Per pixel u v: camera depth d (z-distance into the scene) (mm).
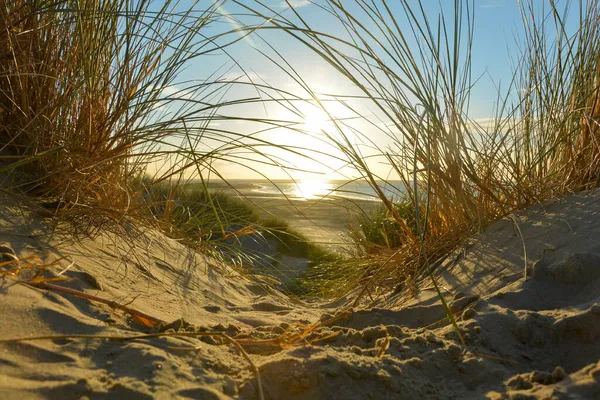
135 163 2898
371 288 3217
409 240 3184
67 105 2486
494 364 1508
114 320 1632
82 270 1994
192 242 3461
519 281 2191
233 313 2322
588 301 1956
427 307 2127
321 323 1991
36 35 2529
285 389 1324
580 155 3209
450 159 2861
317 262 5176
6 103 2535
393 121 2555
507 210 3068
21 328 1386
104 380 1220
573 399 1226
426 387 1390
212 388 1261
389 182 3105
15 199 2207
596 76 3355
